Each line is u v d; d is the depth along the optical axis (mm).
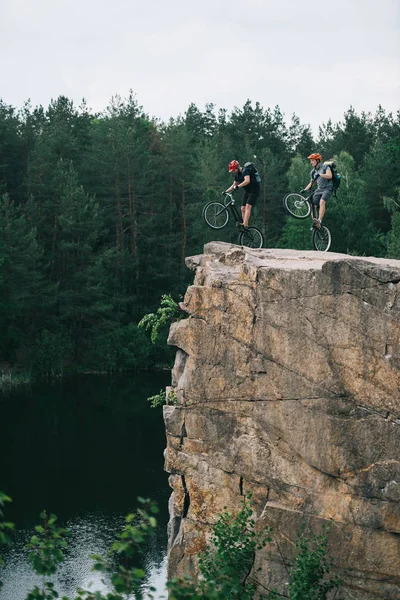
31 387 55594
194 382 14727
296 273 13336
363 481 12742
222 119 96500
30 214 62875
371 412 12688
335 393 12953
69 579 24266
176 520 15992
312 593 12398
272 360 13680
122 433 42688
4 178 69000
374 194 69750
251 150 74812
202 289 14617
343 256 15297
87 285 60875
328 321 13008
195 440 14758
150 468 36438
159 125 77188
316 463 13156
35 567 7480
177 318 23188
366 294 12648
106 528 28922
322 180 18781
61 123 71375
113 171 65312
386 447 12562
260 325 13828
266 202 69438
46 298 59469
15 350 62219
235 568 12812
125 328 62812
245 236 19734
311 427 13219
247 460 14016
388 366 12500
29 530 28891
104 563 7547
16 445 40125
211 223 19984
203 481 14672
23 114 80312
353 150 83438
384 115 97125
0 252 57562
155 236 66125
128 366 62625
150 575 24578
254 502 14008
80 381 58062
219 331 14391
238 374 14148
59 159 66875
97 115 84500
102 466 36750
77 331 63656
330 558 13016
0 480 34656
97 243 67062
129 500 32156
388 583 12664
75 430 43312
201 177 66812
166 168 68312
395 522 12500
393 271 12453
